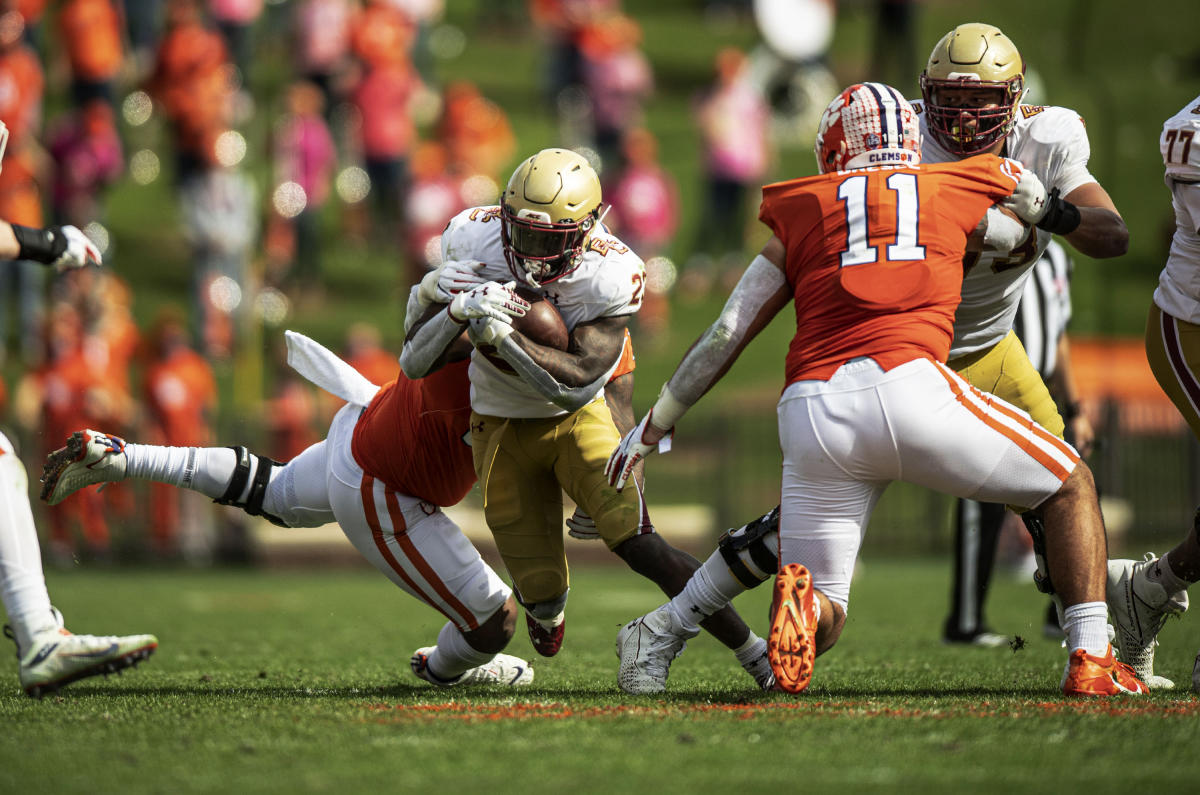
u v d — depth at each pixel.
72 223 52.03
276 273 57.38
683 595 15.53
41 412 40.75
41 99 59.56
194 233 52.53
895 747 12.02
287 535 43.19
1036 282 20.75
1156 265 63.09
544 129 74.38
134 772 11.24
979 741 12.23
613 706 14.53
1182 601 16.25
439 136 55.00
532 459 15.64
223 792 10.58
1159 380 16.69
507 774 11.12
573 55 62.34
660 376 52.50
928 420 13.69
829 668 19.02
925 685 16.67
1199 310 15.93
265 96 68.75
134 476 16.64
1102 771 11.12
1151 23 89.12
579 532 16.12
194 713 14.10
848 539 14.20
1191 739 12.27
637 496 15.54
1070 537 14.41
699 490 45.94
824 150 14.81
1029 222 14.82
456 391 15.77
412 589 16.36
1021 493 14.27
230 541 43.66
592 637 25.02
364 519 16.09
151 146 68.31
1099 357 53.12
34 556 13.35
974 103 15.68
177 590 36.34
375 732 12.87
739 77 60.34
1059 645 22.83
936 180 14.28
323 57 60.62
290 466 16.81
